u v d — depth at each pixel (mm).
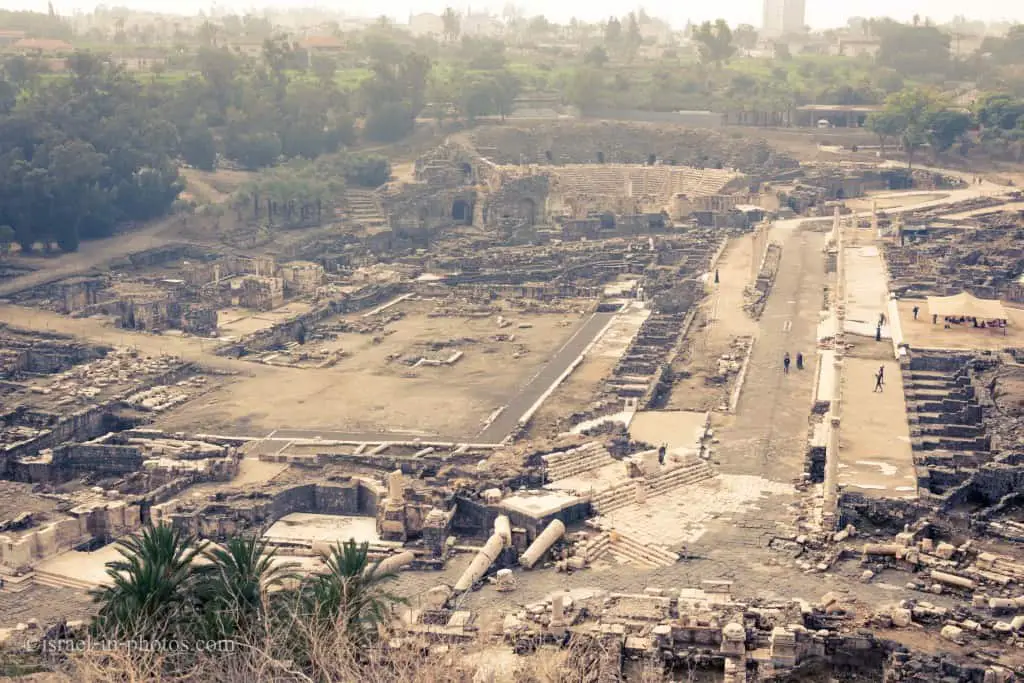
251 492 136125
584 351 195000
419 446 153750
